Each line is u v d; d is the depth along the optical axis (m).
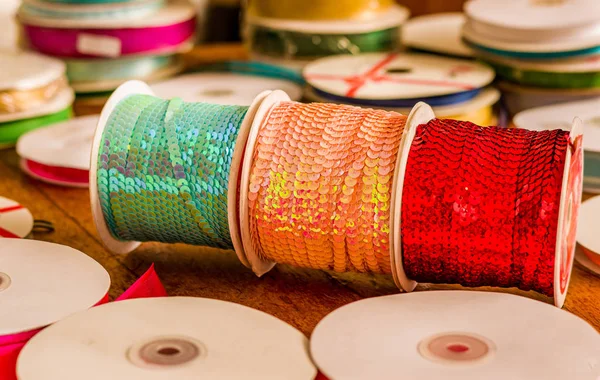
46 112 1.04
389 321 0.69
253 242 0.75
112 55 1.12
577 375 0.64
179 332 0.68
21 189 0.95
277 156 0.73
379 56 1.11
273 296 0.77
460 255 0.71
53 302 0.71
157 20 1.13
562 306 0.76
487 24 1.04
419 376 0.64
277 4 1.14
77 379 0.64
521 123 0.98
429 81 1.01
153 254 0.83
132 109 0.77
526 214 0.69
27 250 0.77
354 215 0.71
